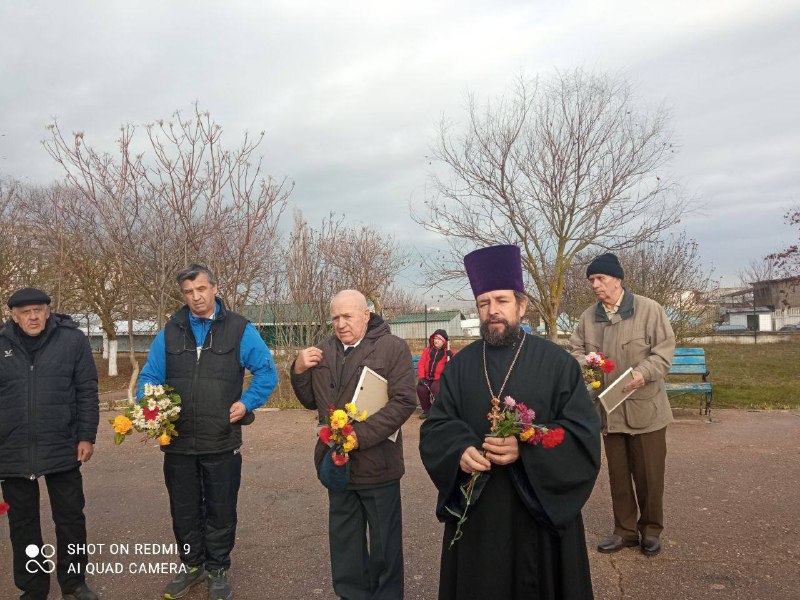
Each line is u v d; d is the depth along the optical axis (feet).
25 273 56.18
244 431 27.63
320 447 11.53
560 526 7.52
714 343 94.32
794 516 15.35
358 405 10.75
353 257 50.75
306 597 11.96
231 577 12.87
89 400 12.28
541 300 38.40
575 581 7.69
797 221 65.46
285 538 14.89
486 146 36.52
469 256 8.90
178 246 33.40
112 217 32.89
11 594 12.42
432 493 18.06
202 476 12.25
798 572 12.32
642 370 13.14
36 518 11.72
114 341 75.87
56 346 11.91
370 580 11.22
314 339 41.73
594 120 35.78
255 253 36.73
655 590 11.82
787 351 74.49
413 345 66.95
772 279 147.95
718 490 17.62
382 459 10.89
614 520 14.83
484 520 7.98
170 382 12.03
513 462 7.84
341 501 11.09
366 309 11.75
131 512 17.08
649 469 13.39
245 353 12.37
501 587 7.82
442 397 8.80
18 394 11.43
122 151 32.40
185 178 31.94
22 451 11.38
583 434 7.83
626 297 14.19
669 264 43.47
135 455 23.54
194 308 12.01
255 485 19.27
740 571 12.46
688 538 14.26
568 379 8.29
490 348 8.68
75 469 12.02
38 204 56.08
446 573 8.29
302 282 41.19
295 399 35.70
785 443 23.03
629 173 35.76
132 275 37.52
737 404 31.68
